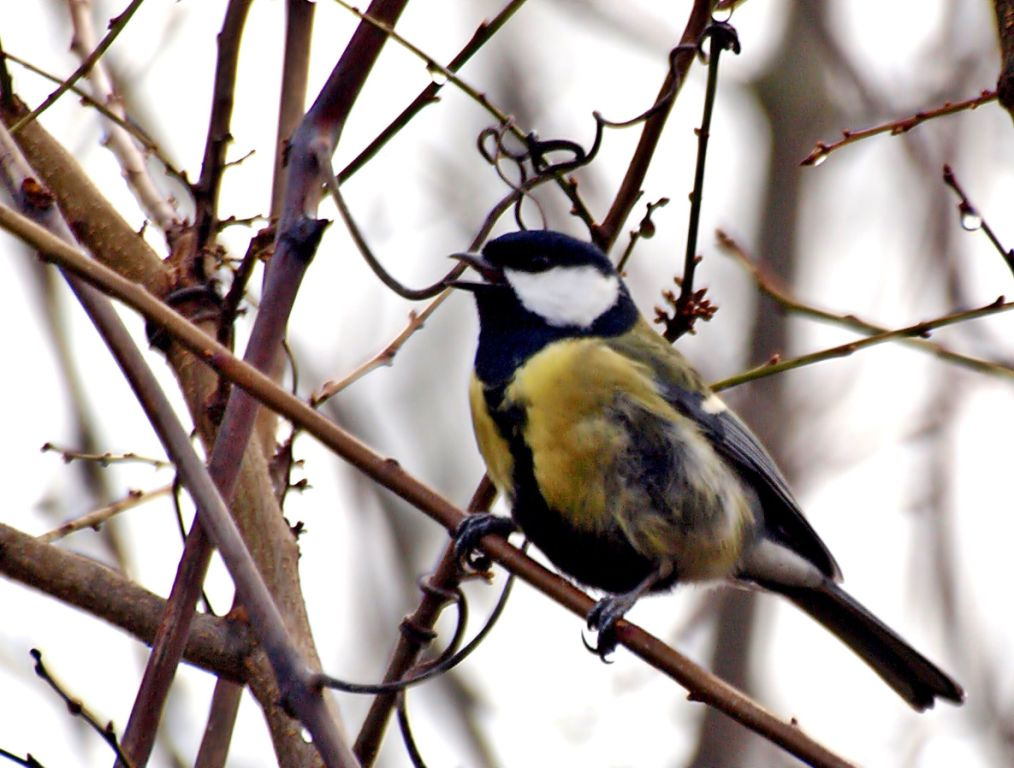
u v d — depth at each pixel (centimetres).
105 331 479
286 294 565
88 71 709
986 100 706
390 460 550
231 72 678
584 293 828
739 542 848
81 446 979
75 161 736
